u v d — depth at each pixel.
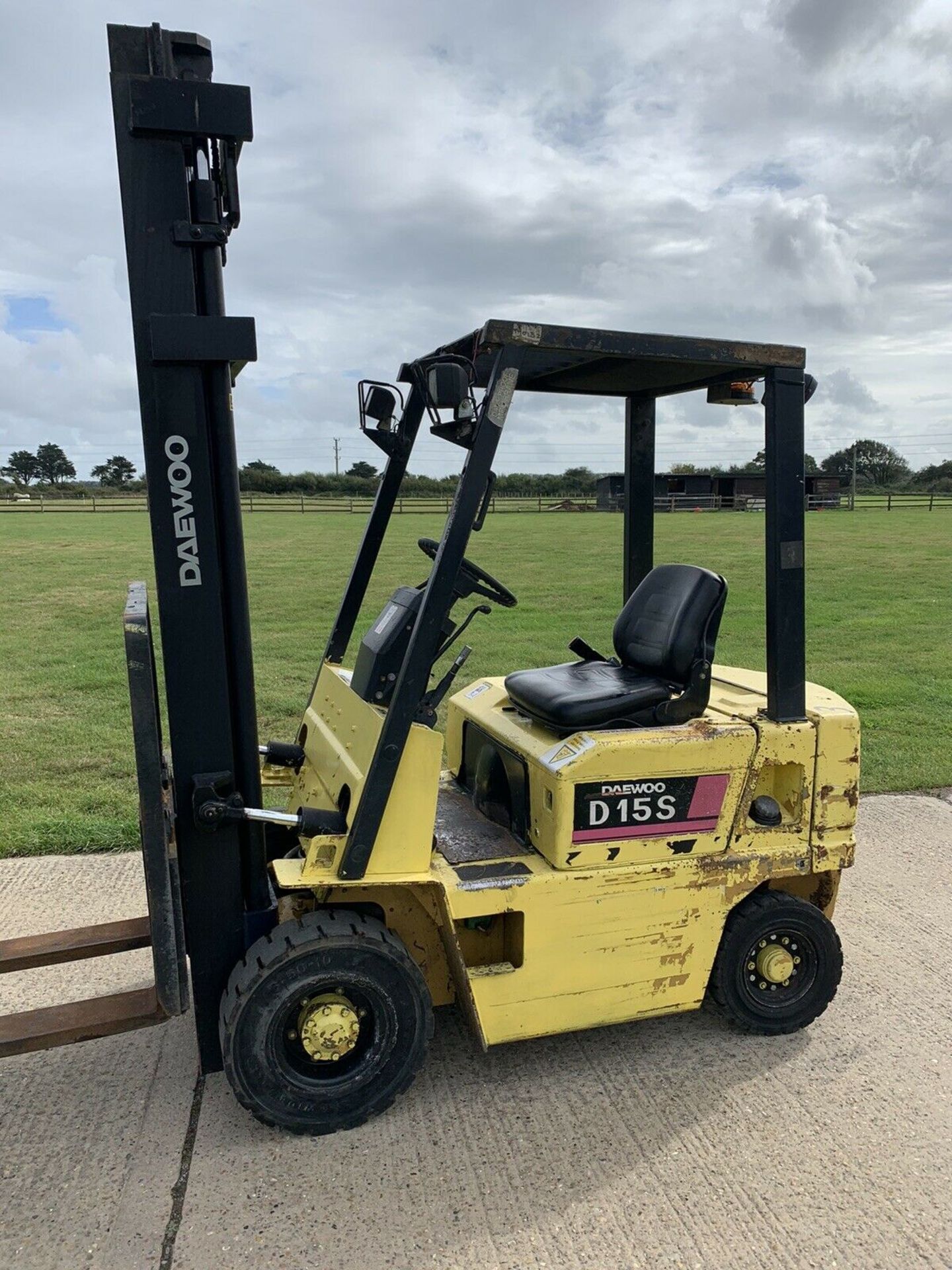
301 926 2.72
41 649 10.53
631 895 2.97
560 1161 2.68
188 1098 2.96
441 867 2.94
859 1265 2.34
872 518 38.06
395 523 32.09
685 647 3.26
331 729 3.27
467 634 11.54
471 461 2.69
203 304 2.60
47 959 2.96
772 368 3.03
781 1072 3.12
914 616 12.96
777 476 3.07
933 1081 3.08
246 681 2.83
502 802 3.42
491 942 3.05
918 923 4.21
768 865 3.16
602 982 3.00
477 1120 2.86
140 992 2.92
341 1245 2.38
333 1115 2.77
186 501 2.65
